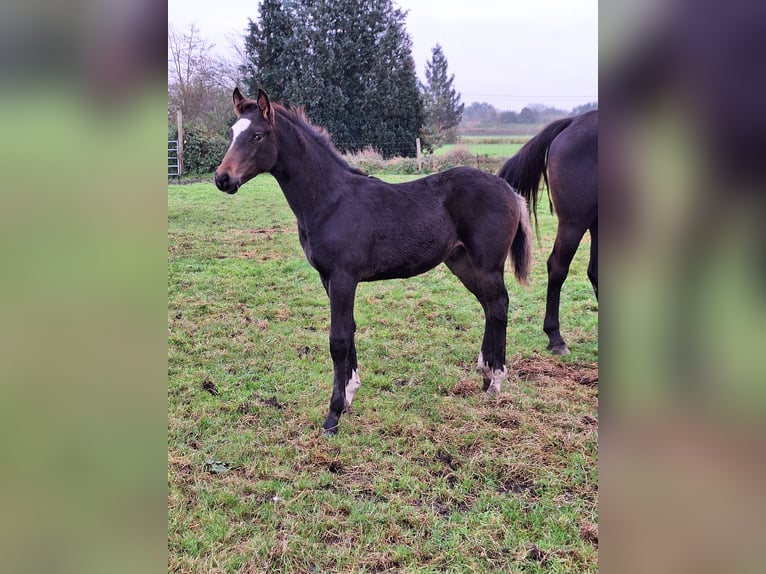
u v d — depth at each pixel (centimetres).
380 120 1912
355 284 328
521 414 333
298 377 388
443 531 236
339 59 1873
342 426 323
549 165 423
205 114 1795
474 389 371
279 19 1861
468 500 258
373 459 291
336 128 1883
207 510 249
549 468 280
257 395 362
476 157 1505
